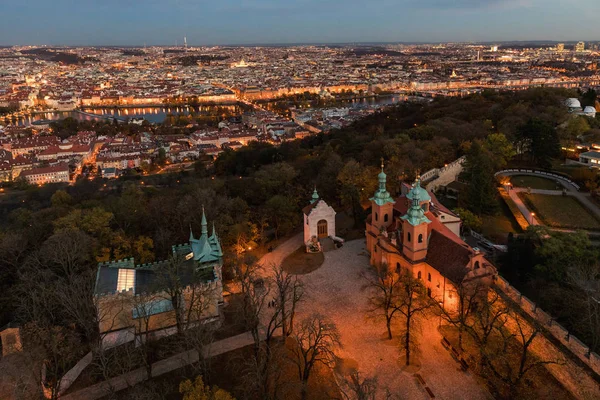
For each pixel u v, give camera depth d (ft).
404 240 405.80
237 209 565.12
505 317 319.68
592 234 486.38
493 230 520.83
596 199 578.25
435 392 298.56
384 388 286.05
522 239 428.97
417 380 308.19
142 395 272.31
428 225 404.16
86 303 333.21
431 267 383.86
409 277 375.86
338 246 510.58
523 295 357.61
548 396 288.30
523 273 404.16
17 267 445.37
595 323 306.76
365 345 344.08
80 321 316.40
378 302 374.22
